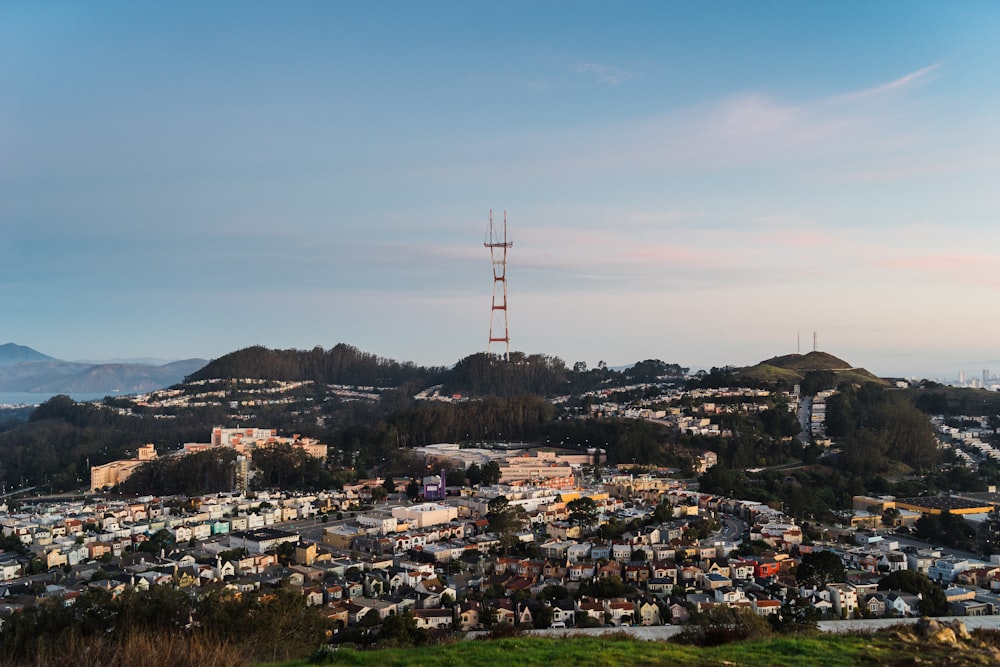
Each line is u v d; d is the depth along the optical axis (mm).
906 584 157750
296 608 79500
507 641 57281
